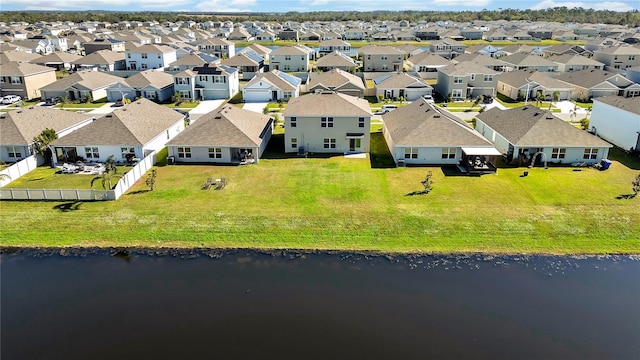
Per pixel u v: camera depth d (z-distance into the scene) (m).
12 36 154.00
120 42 128.88
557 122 44.00
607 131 50.81
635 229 30.45
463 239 29.55
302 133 45.44
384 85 73.50
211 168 41.62
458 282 25.20
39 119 47.19
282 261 27.20
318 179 38.91
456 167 41.72
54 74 83.00
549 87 73.50
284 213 32.69
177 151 43.09
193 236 29.81
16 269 26.41
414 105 52.69
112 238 29.59
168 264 26.86
